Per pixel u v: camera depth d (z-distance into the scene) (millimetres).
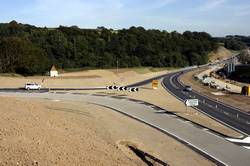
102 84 108438
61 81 106000
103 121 48188
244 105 74875
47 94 79562
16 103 40312
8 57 125750
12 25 191625
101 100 72125
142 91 93250
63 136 30828
